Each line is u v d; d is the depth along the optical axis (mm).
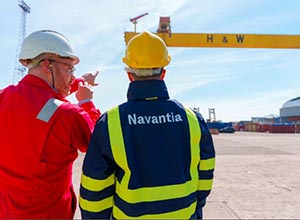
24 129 1536
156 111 1490
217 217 4094
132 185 1395
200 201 1622
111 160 1434
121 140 1416
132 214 1390
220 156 11281
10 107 1574
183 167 1476
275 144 17766
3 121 1564
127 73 1577
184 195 1443
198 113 1647
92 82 2064
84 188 1461
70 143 1609
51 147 1556
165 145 1449
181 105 1586
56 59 1667
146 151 1428
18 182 1534
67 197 1670
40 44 1644
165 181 1416
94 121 1814
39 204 1538
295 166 8797
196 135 1534
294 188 5875
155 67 1525
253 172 7730
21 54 1693
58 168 1597
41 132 1531
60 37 1704
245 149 14258
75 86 1921
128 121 1450
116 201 1455
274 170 8062
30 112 1548
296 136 30109
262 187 5973
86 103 1847
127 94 1552
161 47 1557
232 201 4895
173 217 1408
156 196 1405
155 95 1517
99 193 1438
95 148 1454
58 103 1597
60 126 1558
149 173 1412
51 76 1661
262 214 4238
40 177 1538
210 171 1603
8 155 1551
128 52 1556
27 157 1530
